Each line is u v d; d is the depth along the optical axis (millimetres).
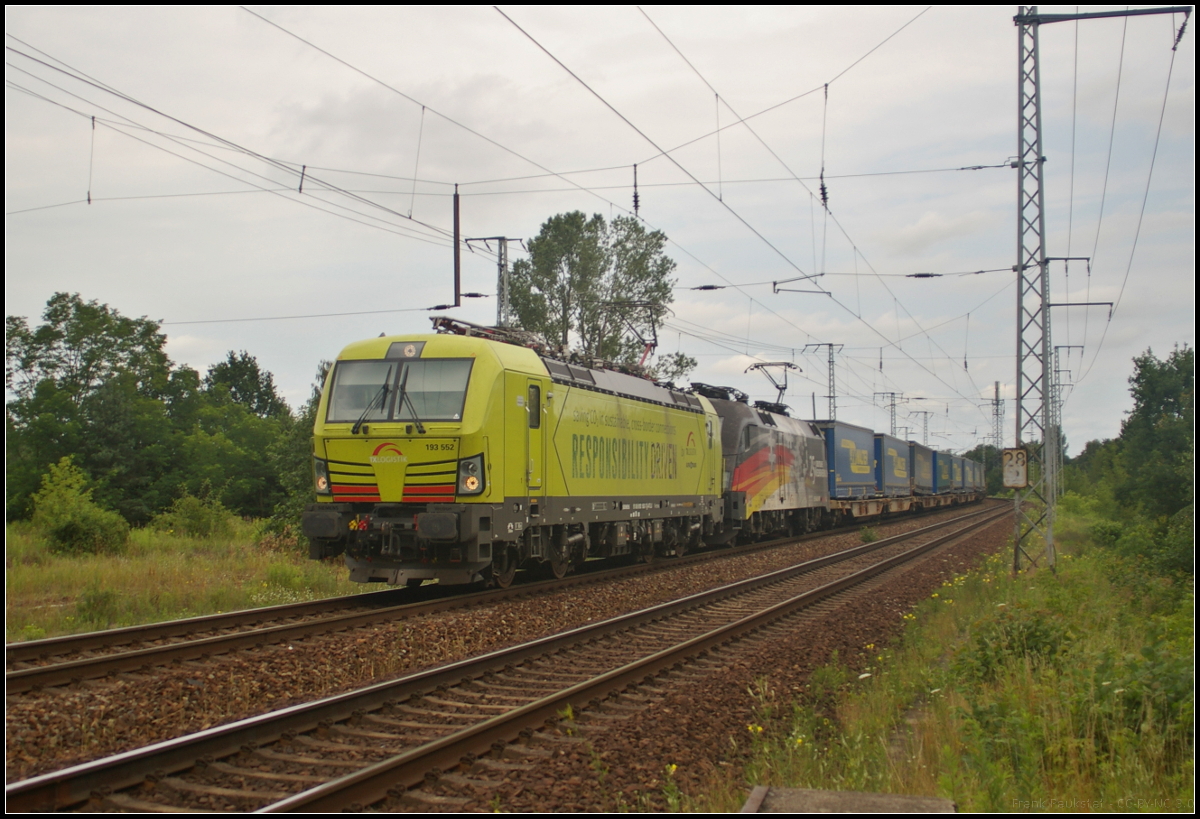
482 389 14922
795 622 14352
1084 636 11016
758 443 30281
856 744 7309
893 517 57344
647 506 21516
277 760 6945
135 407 49750
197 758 6691
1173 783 6676
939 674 10344
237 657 10266
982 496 91562
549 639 11250
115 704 8336
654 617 14070
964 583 18047
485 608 14344
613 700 9062
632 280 46594
